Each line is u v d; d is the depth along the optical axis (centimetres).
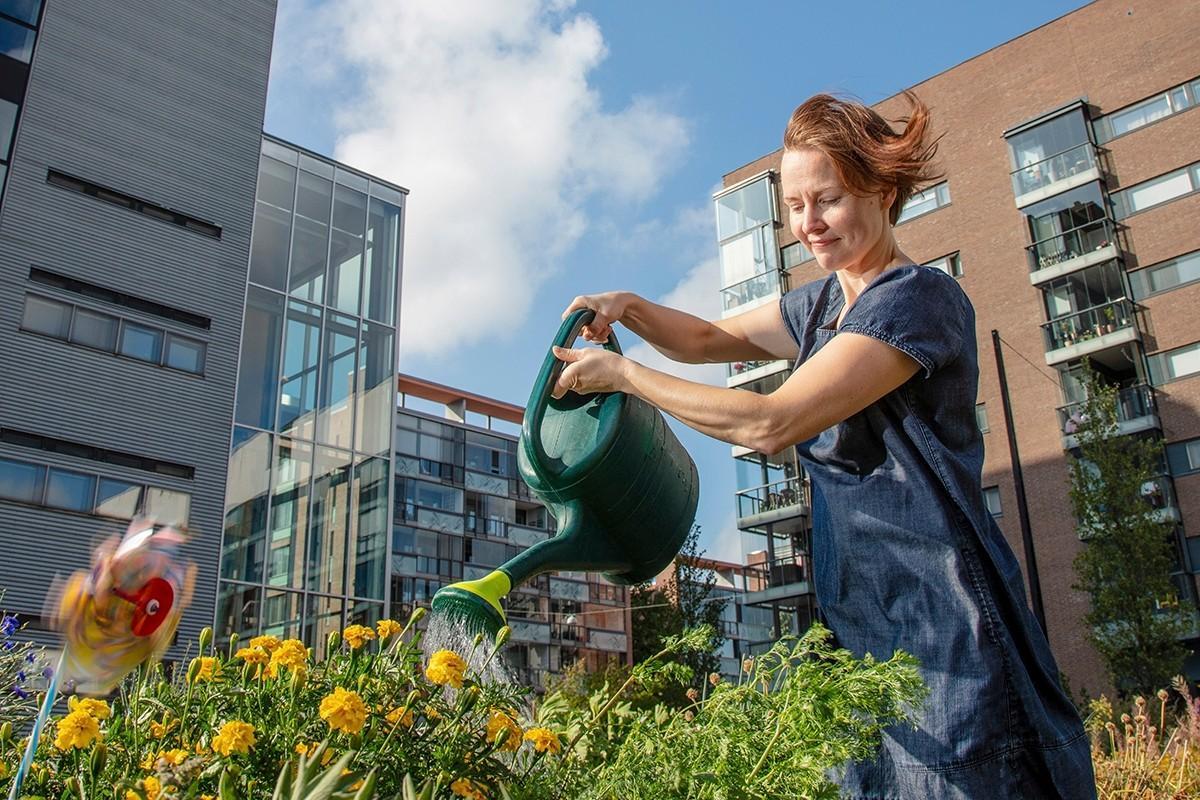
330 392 2033
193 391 1927
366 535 1973
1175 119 2238
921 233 2550
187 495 1856
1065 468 2170
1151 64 2295
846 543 153
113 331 1892
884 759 146
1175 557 1900
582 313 183
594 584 4538
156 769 110
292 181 2173
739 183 2897
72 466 1775
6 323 1786
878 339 144
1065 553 2125
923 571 145
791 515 2494
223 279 2030
